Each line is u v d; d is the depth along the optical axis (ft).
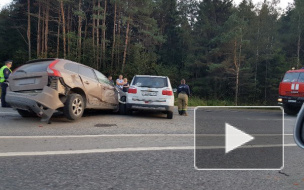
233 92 117.39
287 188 11.20
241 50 114.32
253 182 11.77
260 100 114.42
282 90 45.32
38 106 22.59
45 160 13.79
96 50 112.47
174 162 14.20
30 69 23.75
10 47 140.46
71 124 24.70
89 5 123.85
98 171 12.42
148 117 32.58
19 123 24.14
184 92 36.76
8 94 23.76
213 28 127.24
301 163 14.76
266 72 119.44
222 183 11.51
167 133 22.35
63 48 120.78
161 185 11.03
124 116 32.37
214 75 118.42
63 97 24.64
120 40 114.93
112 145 17.35
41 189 10.28
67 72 24.64
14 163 13.19
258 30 120.98
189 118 33.50
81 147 16.57
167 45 139.13
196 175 12.38
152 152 15.98
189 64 124.26
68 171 12.30
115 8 112.98
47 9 113.09
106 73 109.91
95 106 28.66
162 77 32.48
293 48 130.00
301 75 43.27
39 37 118.21
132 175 12.07
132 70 103.19
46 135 19.70
